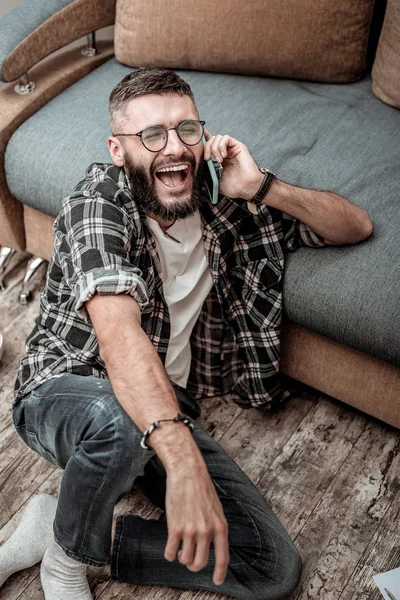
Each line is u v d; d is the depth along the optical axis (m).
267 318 1.66
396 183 1.75
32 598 1.48
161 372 1.20
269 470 1.72
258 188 1.50
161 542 1.45
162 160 1.40
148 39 2.01
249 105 1.96
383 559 1.55
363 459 1.74
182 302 1.58
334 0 1.91
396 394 1.67
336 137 1.88
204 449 1.48
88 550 1.35
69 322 1.44
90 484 1.28
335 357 1.72
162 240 1.49
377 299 1.54
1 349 1.93
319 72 2.03
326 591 1.49
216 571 1.16
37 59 1.97
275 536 1.42
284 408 1.85
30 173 1.88
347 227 1.57
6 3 2.36
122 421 1.25
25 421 1.45
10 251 2.20
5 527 1.60
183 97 1.40
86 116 1.93
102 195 1.38
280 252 1.62
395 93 1.95
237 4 1.93
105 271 1.26
